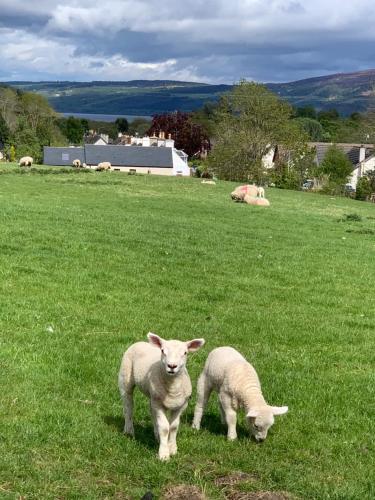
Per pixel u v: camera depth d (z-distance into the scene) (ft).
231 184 190.90
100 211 101.45
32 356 34.27
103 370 33.27
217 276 59.93
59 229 76.74
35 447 23.85
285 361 37.29
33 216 86.28
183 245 74.90
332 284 60.80
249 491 21.54
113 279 54.80
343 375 35.58
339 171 290.76
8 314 41.63
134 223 90.12
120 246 69.87
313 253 78.07
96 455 23.59
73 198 119.85
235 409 25.98
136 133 570.46
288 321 46.24
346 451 25.68
